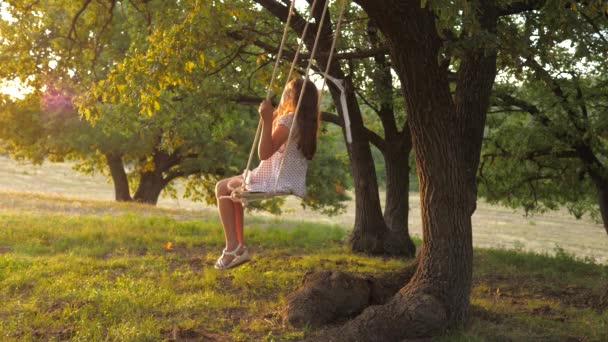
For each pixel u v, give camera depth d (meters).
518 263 13.52
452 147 6.80
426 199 6.93
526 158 16.05
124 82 9.27
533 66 7.01
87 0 11.29
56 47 11.76
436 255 6.86
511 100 14.64
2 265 9.59
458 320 6.82
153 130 16.02
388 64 13.66
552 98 14.12
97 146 26.17
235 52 11.32
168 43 8.71
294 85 5.11
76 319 6.78
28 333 6.16
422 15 6.21
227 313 7.34
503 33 6.91
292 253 13.07
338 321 6.96
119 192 31.50
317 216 45.03
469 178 8.05
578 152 14.96
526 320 7.44
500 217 50.22
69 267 9.73
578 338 6.82
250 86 14.17
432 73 6.52
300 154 5.02
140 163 32.03
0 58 11.21
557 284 10.73
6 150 32.28
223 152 29.02
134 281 8.73
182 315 7.13
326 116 13.66
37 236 13.21
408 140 14.09
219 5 8.61
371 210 13.88
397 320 6.35
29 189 54.28
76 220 16.30
